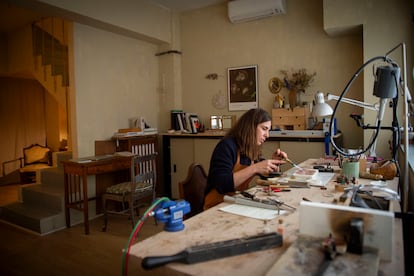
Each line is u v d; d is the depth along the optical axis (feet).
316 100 6.76
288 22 12.91
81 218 12.14
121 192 10.81
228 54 14.43
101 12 11.71
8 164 20.13
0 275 8.05
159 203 3.51
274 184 5.67
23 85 20.70
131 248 3.10
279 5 12.36
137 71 14.56
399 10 9.90
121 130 13.21
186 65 15.64
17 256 9.14
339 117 12.05
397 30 9.95
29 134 20.98
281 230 3.32
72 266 8.43
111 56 13.30
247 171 5.69
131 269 3.01
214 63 14.84
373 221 2.69
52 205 12.05
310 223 3.00
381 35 10.12
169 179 14.84
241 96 14.17
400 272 2.48
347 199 4.02
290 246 2.81
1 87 19.79
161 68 15.66
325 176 6.20
